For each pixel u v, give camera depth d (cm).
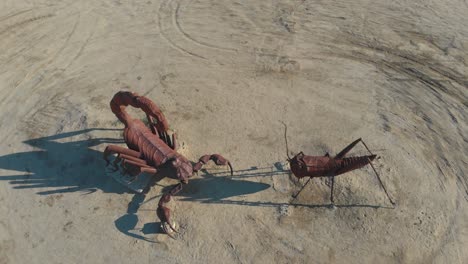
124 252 1059
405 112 1386
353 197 1146
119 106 1150
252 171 1215
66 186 1198
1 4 1825
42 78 1517
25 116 1383
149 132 1194
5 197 1173
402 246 1055
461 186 1177
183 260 1041
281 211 1127
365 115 1373
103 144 1288
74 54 1616
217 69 1548
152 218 1121
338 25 1738
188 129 1328
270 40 1667
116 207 1148
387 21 1758
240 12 1808
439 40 1662
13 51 1619
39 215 1135
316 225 1100
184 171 1098
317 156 1145
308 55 1603
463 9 1819
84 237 1091
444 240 1066
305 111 1385
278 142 1288
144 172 1133
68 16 1783
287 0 1869
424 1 1866
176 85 1488
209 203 1145
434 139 1300
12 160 1259
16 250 1067
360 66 1556
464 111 1386
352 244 1062
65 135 1321
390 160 1233
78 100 1432
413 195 1152
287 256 1045
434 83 1486
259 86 1477
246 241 1072
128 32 1714
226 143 1289
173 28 1730
